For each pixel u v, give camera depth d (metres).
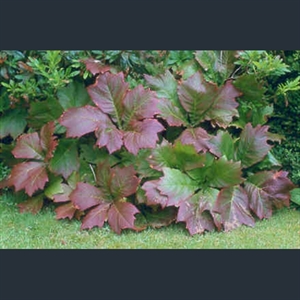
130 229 2.15
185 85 2.26
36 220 2.22
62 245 2.02
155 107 2.20
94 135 2.33
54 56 2.23
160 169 2.18
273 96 2.39
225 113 2.27
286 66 2.26
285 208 2.38
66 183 2.33
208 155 2.23
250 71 2.32
